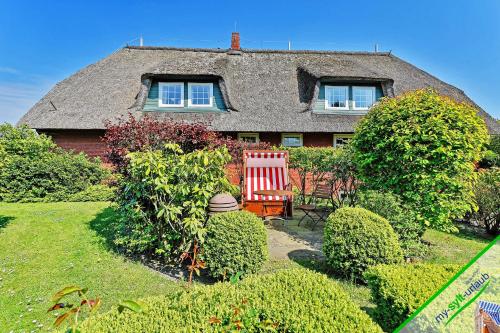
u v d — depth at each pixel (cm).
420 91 633
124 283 457
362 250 448
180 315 222
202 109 1512
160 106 1510
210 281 471
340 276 483
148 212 550
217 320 200
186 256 464
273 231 762
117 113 1432
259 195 916
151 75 1459
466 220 866
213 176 555
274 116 1466
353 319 220
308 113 1509
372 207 567
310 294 250
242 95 1571
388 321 282
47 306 402
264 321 212
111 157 635
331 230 480
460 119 572
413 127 572
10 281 469
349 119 1512
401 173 600
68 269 507
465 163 566
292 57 1886
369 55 2005
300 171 1187
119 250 590
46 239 648
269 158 985
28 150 1191
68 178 1154
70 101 1484
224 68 1614
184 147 711
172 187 519
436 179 556
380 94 1597
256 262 457
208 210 540
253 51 1905
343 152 829
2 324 364
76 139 1424
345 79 1536
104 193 1142
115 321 217
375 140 632
